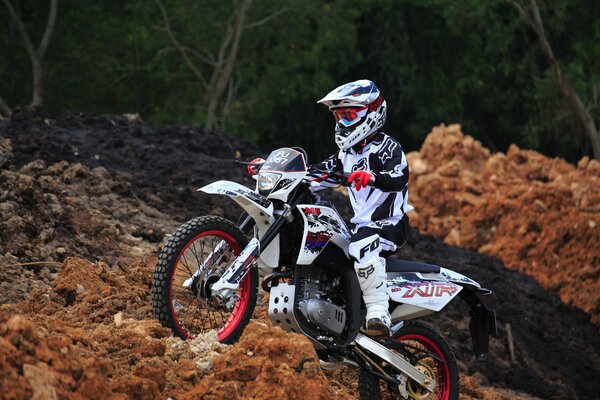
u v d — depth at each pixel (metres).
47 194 24.66
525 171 52.50
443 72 92.88
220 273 15.88
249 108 82.00
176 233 15.57
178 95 86.00
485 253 47.41
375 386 16.75
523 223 47.47
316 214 15.79
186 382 14.70
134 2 85.75
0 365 12.24
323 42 82.69
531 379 31.86
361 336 16.34
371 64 93.75
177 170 31.89
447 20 85.31
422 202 51.81
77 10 83.88
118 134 34.56
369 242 15.87
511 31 88.12
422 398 17.16
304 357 14.80
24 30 79.50
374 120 16.08
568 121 87.25
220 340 16.06
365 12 91.44
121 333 15.51
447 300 16.83
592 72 90.69
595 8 93.75
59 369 12.95
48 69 82.81
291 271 15.98
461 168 52.78
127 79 85.38
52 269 21.55
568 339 36.56
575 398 32.16
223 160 34.47
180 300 19.59
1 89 82.81
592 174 52.16
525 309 37.16
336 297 16.22
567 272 45.19
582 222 46.03
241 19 80.69
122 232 24.70
